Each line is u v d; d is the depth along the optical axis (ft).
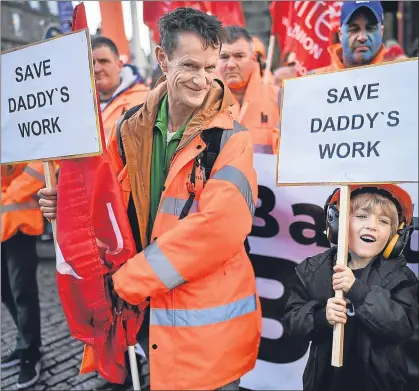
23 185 7.74
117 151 5.65
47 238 10.77
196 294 4.82
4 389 7.60
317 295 5.51
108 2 8.04
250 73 7.50
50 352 8.48
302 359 7.10
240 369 4.95
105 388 7.59
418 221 6.42
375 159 4.70
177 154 4.93
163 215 4.95
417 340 6.33
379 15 6.59
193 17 4.73
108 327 5.22
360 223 5.34
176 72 4.78
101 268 5.18
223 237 4.61
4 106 5.65
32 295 7.99
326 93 4.94
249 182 4.84
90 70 4.94
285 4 7.68
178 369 4.79
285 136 5.16
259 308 5.36
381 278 5.28
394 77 4.62
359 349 5.39
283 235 7.13
